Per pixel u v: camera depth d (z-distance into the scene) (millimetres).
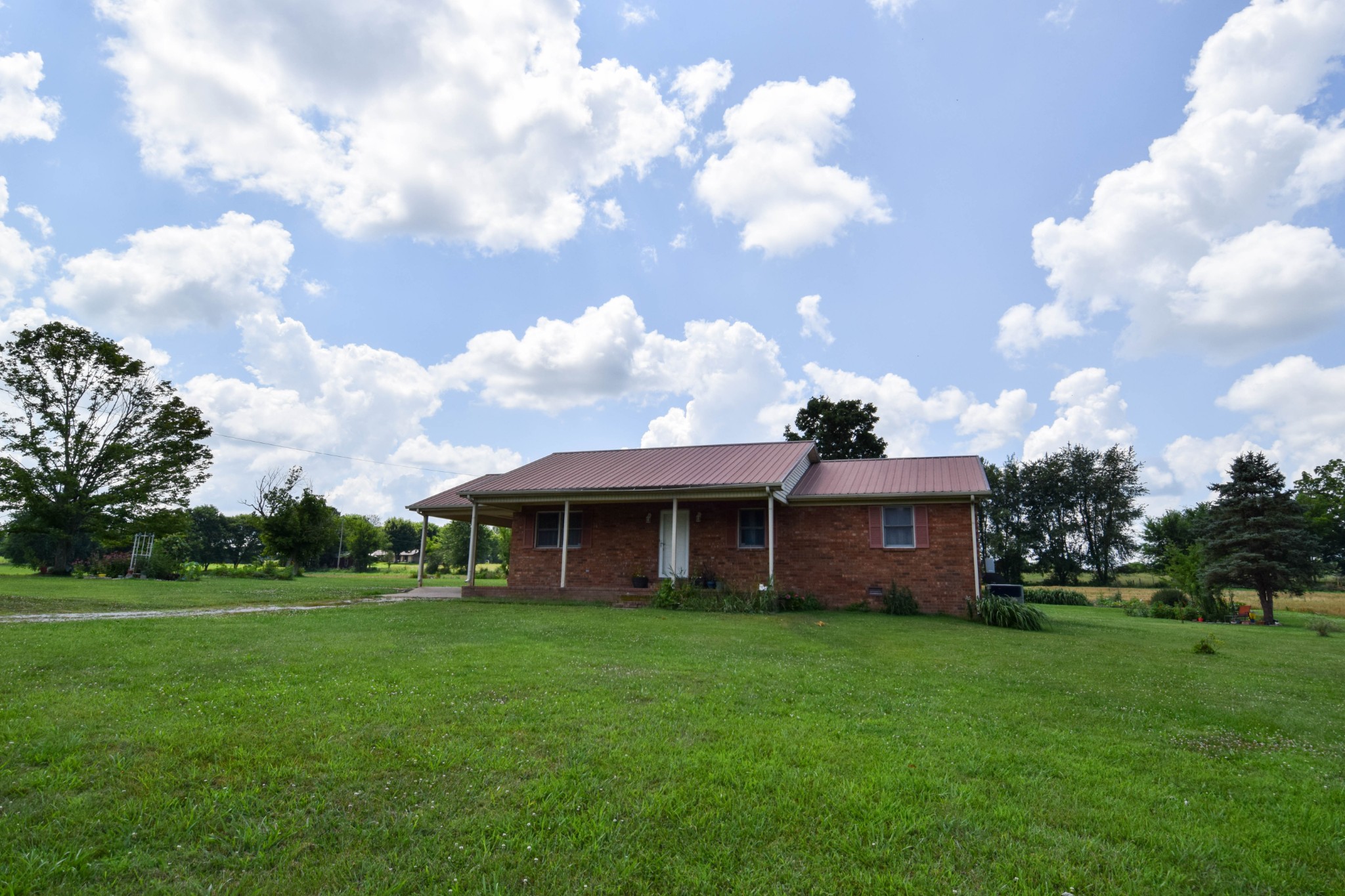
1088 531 59156
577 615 13789
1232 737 5949
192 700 5852
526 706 5926
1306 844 3744
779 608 16203
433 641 9641
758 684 7238
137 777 4090
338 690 6363
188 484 33062
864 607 17078
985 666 9078
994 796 4254
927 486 17250
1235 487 24594
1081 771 4781
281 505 37250
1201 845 3660
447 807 3812
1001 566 55500
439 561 55875
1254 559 23281
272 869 3174
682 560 18844
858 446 41844
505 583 31547
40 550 34281
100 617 11805
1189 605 24859
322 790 4004
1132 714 6594
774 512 18312
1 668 6938
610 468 20312
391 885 3025
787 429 43531
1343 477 53250
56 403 30156
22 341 29406
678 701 6305
